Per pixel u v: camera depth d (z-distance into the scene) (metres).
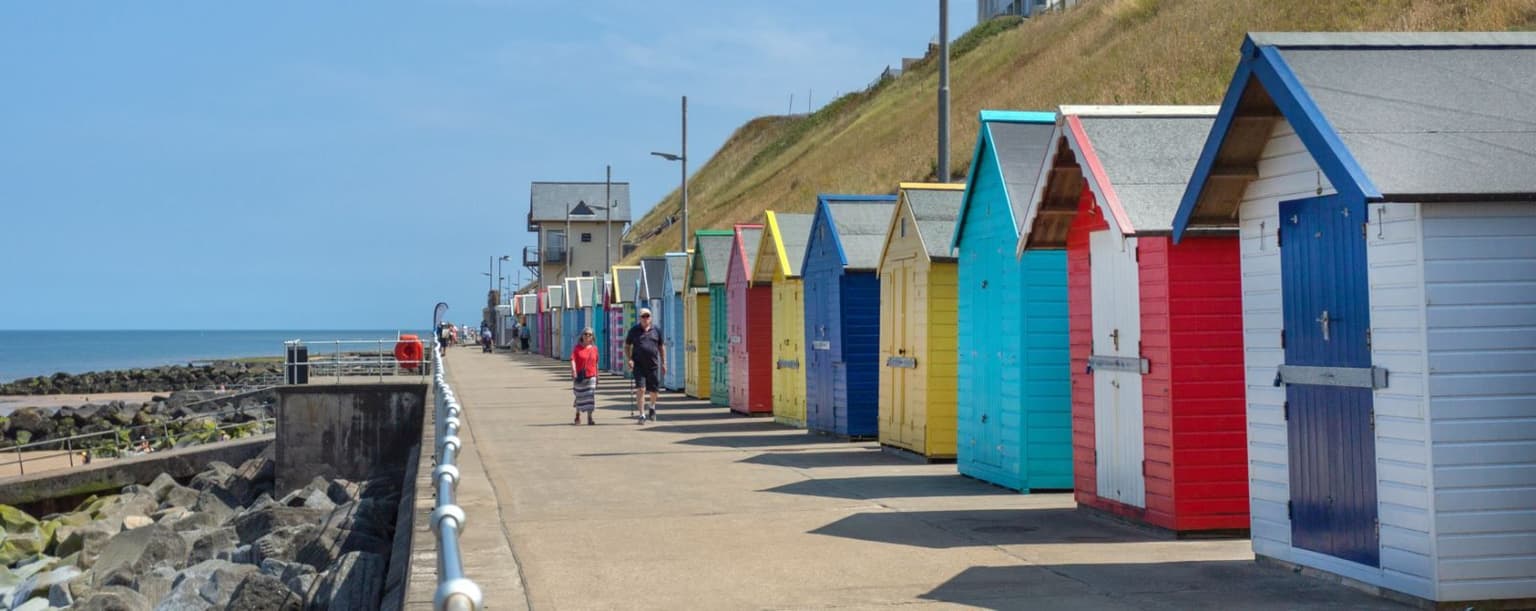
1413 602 7.03
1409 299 6.97
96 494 26.95
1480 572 6.89
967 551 9.34
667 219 110.44
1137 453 10.30
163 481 25.88
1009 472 12.88
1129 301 10.33
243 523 18.88
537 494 12.79
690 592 8.02
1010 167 13.11
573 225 111.50
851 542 9.77
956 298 15.43
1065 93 46.19
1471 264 6.91
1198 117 10.77
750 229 25.14
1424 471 6.91
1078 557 9.03
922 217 15.69
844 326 18.70
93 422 43.91
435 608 3.61
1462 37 7.77
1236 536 9.73
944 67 18.03
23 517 22.61
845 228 19.08
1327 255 7.66
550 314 66.31
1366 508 7.39
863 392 18.72
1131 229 9.75
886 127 69.19
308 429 28.69
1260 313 8.42
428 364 34.06
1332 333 7.64
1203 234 9.69
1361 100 7.24
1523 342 6.94
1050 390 12.66
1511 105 7.27
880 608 7.52
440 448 8.72
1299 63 7.49
